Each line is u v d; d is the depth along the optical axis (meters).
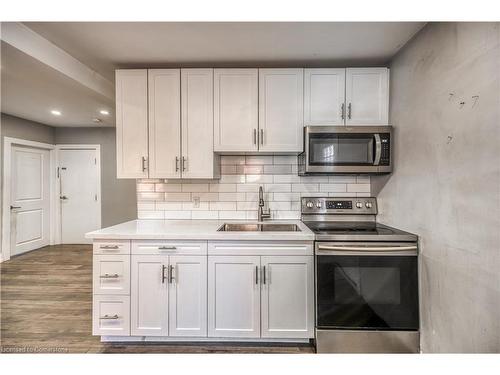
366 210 2.46
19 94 2.92
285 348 1.96
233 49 2.09
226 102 2.27
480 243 1.31
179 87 2.28
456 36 1.46
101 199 4.92
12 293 2.89
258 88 2.27
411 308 1.83
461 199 1.43
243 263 1.93
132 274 1.94
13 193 4.17
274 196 2.59
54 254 4.32
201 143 2.28
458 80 1.45
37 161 4.59
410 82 1.93
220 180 2.61
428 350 1.72
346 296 1.87
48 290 2.97
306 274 1.91
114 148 4.91
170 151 2.28
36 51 1.93
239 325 1.93
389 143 2.15
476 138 1.33
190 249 1.94
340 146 2.18
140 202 2.63
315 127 2.18
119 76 2.28
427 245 1.73
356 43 1.99
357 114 2.25
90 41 2.00
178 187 2.62
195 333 1.93
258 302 1.92
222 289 1.93
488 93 1.26
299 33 1.86
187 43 2.01
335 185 2.57
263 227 2.44
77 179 4.93
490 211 1.25
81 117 4.09
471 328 1.37
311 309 1.91
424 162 1.76
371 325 1.85
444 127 1.56
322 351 1.88
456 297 1.48
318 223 2.40
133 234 1.93
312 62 2.31
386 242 1.85
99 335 1.99
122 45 2.04
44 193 4.74
